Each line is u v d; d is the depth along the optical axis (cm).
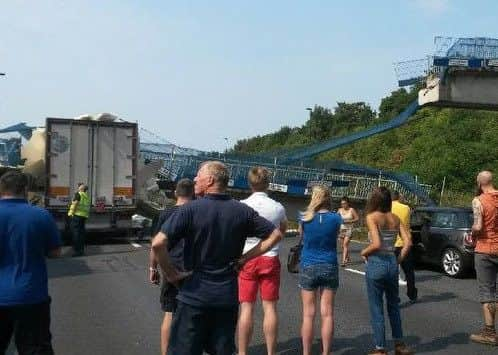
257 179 643
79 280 1215
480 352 723
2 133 2295
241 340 627
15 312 491
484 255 771
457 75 3325
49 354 502
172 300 600
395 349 691
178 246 557
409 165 5381
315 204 654
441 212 1441
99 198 1875
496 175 4650
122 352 695
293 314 910
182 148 3406
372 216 685
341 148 6456
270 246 447
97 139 1877
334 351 711
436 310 976
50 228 509
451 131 5528
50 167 1814
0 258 494
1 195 511
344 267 1497
